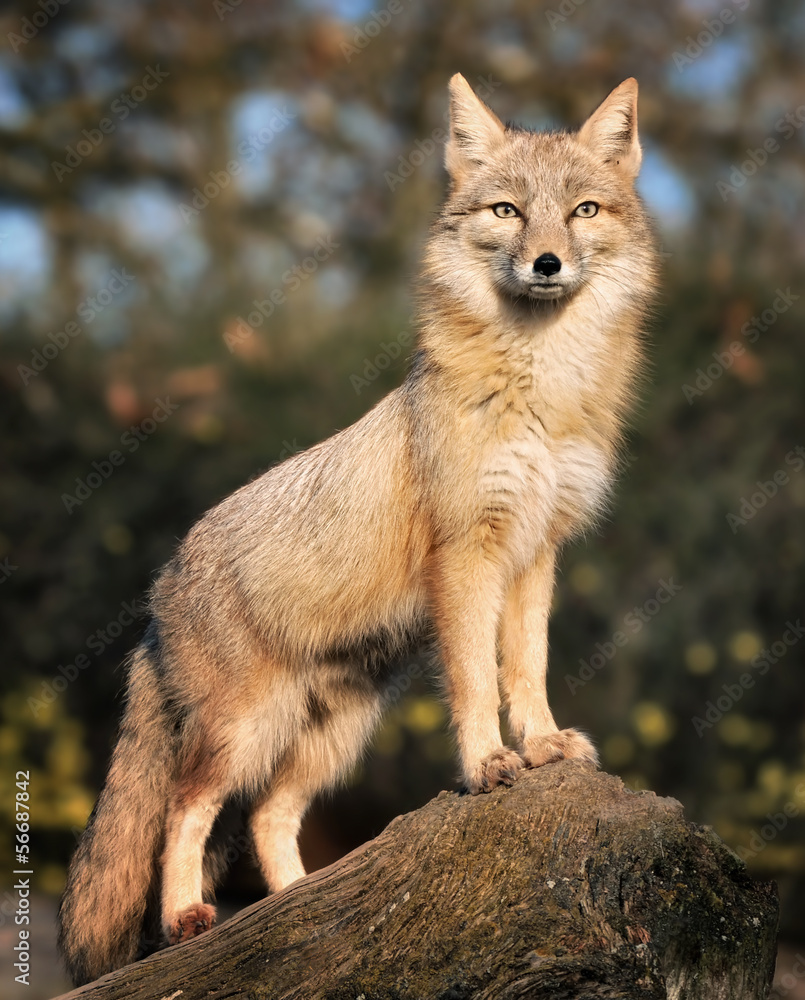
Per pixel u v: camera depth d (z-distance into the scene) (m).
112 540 13.66
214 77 16.14
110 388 13.55
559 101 16.12
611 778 5.80
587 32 16.14
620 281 7.26
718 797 12.84
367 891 5.41
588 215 7.23
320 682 7.74
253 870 13.01
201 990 5.29
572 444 7.03
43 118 15.92
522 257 6.81
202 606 7.57
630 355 7.45
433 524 6.92
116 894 7.51
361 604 7.34
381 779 13.44
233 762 7.42
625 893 5.06
